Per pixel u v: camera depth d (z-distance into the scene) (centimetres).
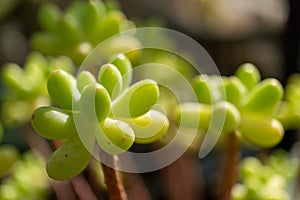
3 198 44
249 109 31
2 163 37
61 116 25
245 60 98
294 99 38
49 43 37
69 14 38
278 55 88
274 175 39
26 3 91
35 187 46
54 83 25
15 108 43
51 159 25
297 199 40
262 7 105
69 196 44
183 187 44
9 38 95
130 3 103
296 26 64
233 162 31
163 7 104
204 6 102
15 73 40
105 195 42
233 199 37
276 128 30
